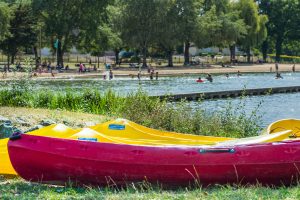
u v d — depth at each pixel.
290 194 8.17
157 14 87.44
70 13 86.50
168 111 17.55
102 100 22.48
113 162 8.68
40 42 86.38
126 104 19.41
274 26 137.25
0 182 9.39
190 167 8.73
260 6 137.25
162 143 10.48
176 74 75.62
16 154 8.66
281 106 34.72
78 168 8.70
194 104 34.16
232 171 8.79
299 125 11.35
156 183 8.81
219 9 108.06
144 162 8.69
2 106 20.61
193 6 91.94
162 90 47.81
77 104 22.09
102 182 8.80
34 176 8.83
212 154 8.74
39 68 70.38
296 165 8.84
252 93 43.03
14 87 22.47
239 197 7.96
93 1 85.25
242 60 126.94
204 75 75.62
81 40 89.19
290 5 135.12
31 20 87.19
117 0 92.50
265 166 8.81
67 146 8.69
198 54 140.12
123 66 93.25
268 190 8.43
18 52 97.25
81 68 75.50
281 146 8.87
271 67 94.56
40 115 18.41
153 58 119.56
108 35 89.19
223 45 106.56
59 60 87.62
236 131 16.73
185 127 16.59
